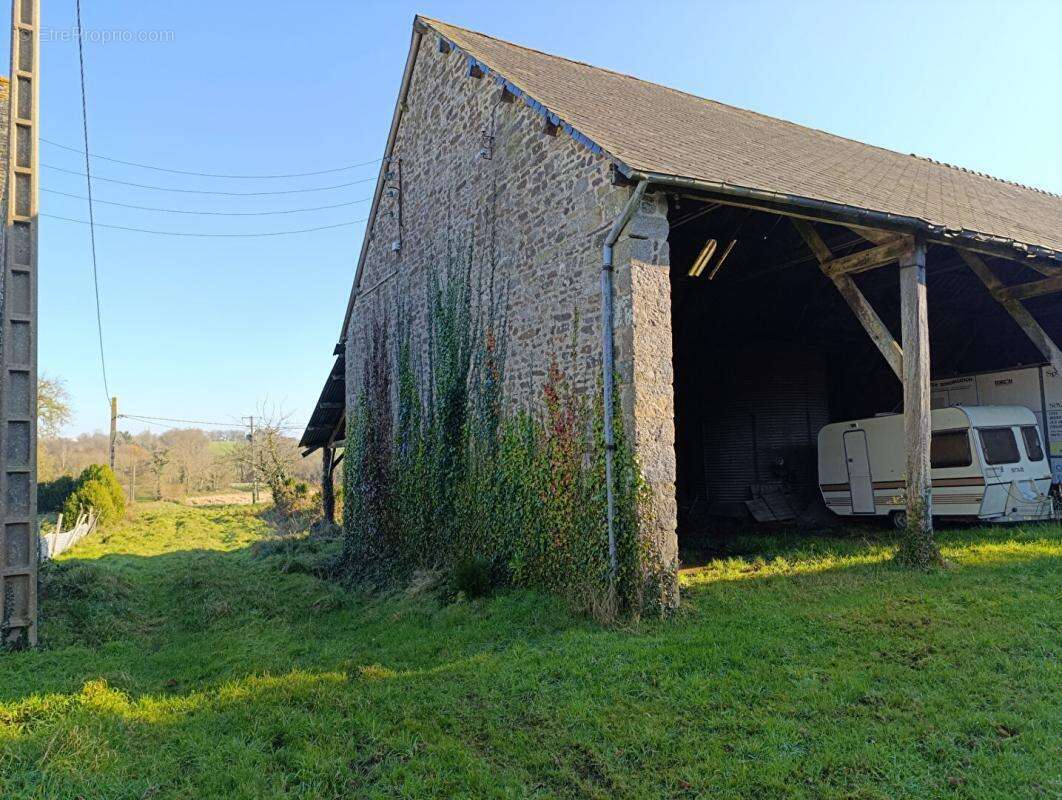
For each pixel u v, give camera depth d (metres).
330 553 14.49
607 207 6.89
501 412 8.69
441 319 10.41
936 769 3.43
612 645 5.50
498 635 6.37
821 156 11.02
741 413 14.66
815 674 4.64
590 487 6.89
